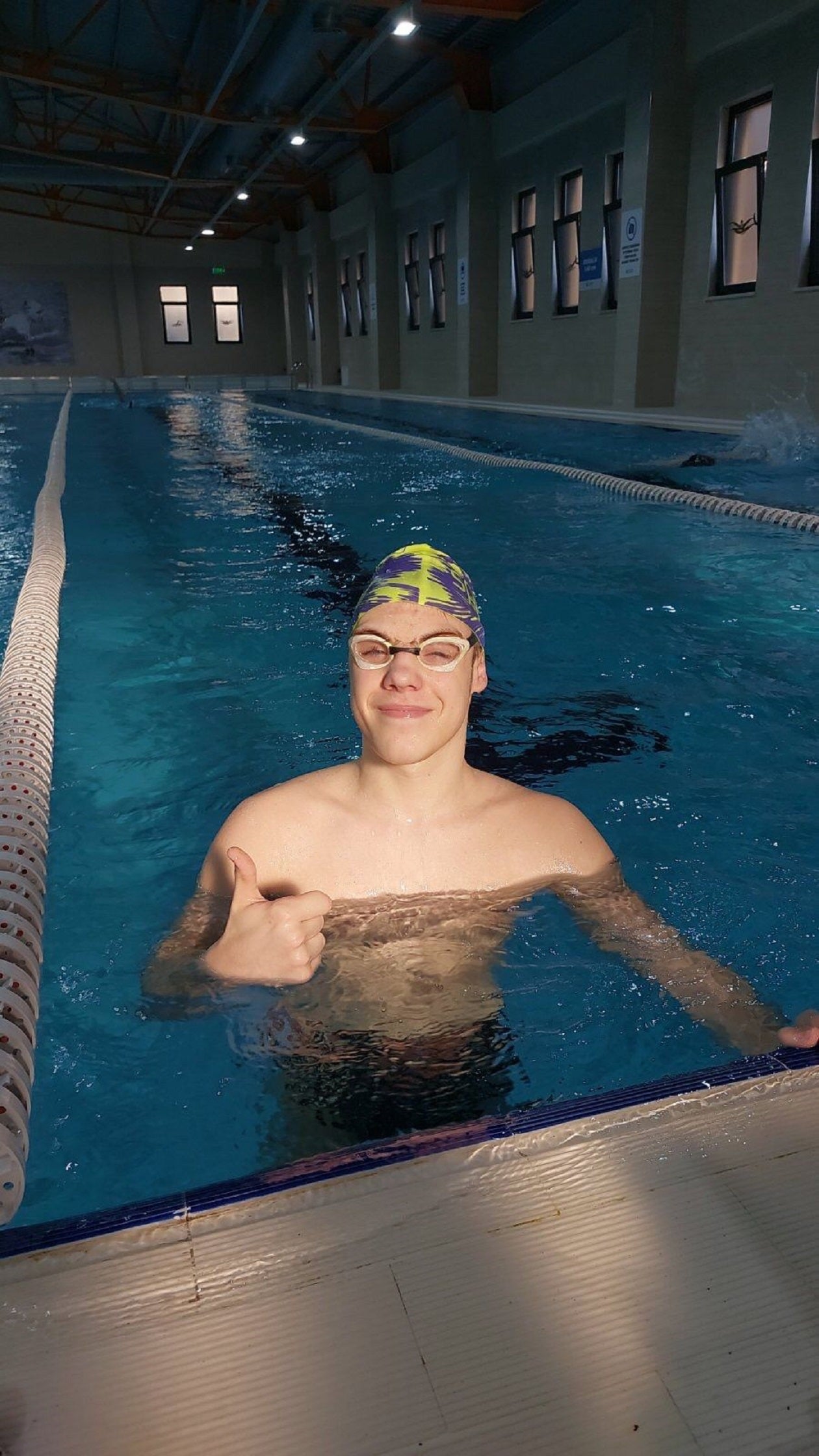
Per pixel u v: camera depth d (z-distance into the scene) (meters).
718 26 9.76
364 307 21.05
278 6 11.54
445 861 1.60
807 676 3.23
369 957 1.52
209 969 1.43
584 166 12.41
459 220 15.35
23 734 2.62
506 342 15.55
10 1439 0.72
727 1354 0.78
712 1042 1.39
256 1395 0.75
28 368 25.50
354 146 18.91
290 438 11.80
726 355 10.80
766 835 2.17
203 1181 1.19
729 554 4.99
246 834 1.60
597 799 2.38
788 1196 0.94
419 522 6.08
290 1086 1.30
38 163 20.06
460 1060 1.34
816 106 8.97
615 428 10.88
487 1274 0.86
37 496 7.44
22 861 1.96
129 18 13.32
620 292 11.69
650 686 3.16
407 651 1.44
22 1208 1.16
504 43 13.52
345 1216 0.92
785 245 9.63
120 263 25.30
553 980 1.50
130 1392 0.76
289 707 3.04
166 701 3.10
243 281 26.58
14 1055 1.30
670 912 1.84
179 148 19.38
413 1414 0.74
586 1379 0.76
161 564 5.08
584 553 5.08
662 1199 0.94
